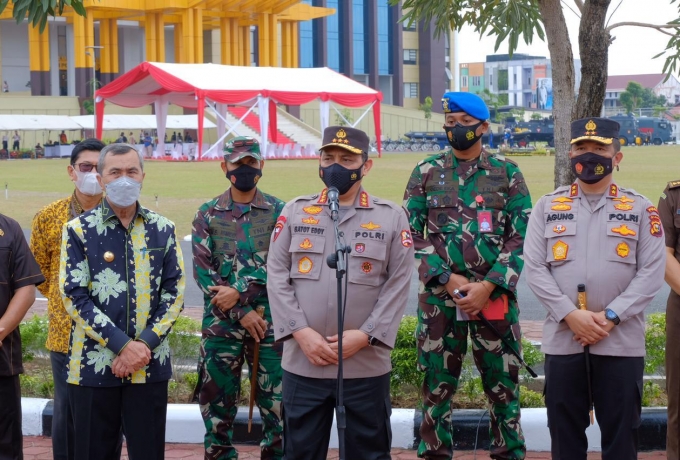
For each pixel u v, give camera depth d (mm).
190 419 5680
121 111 59188
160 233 4332
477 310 4621
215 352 4906
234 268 4938
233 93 37906
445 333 4785
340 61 75438
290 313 4105
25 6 7320
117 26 60844
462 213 4773
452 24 8773
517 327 4758
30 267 4637
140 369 4152
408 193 4938
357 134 4180
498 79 126938
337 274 3775
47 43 58844
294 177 29516
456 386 4883
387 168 35656
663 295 10602
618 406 4359
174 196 22953
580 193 4574
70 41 61969
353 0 75250
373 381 4086
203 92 36812
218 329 4891
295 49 64375
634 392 4348
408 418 5543
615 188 4555
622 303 4312
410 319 6406
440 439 4816
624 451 4379
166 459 5387
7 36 63125
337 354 3969
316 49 74188
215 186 26531
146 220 4316
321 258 4152
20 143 55344
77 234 4215
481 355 4766
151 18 56562
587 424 4523
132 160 4203
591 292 4402
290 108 66062
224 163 5016
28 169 37594
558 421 4496
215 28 64875
